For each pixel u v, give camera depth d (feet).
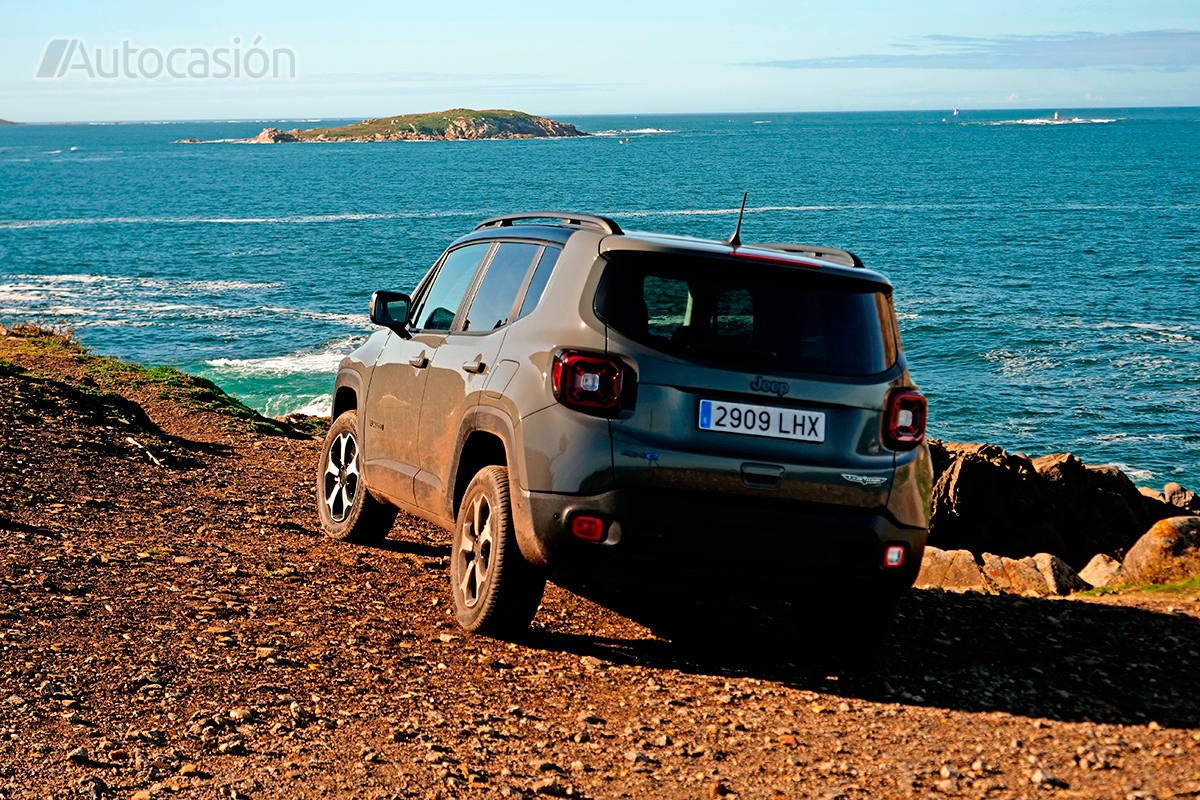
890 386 16.34
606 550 15.47
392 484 21.76
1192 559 23.86
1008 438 91.15
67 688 14.70
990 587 25.86
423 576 22.52
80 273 181.16
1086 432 92.63
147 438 39.91
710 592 16.52
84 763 12.59
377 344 23.88
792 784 12.85
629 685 16.39
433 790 12.42
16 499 26.43
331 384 98.32
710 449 15.52
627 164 598.75
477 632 18.12
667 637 18.92
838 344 16.25
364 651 17.25
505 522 16.80
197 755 13.04
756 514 15.57
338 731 14.06
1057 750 13.79
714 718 15.12
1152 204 319.47
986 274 183.83
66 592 19.08
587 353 15.61
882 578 16.20
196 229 262.47
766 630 19.61
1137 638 18.72
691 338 15.74
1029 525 46.75
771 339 15.98
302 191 422.00
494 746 13.87
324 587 21.02
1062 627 19.53
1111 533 47.83
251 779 12.46
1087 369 114.62
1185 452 87.04
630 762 13.48
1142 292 162.91
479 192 406.41
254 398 93.86
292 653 16.92
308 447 46.24
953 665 17.52
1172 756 13.41
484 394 17.34
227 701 14.76
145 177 531.91
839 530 15.81
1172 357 119.03
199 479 33.68
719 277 16.06
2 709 13.80
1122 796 12.23
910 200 344.08
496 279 19.22
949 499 46.34
